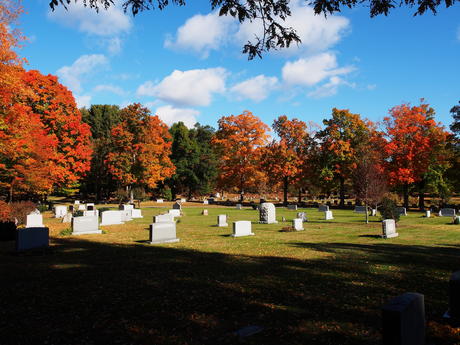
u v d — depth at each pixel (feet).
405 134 136.56
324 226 79.00
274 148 175.22
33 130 90.89
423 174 140.77
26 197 115.14
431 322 19.56
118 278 30.42
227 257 40.83
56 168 108.78
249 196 284.00
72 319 20.35
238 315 21.09
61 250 46.42
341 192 166.91
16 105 73.87
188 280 29.63
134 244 52.01
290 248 47.67
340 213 122.62
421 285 27.94
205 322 19.90
